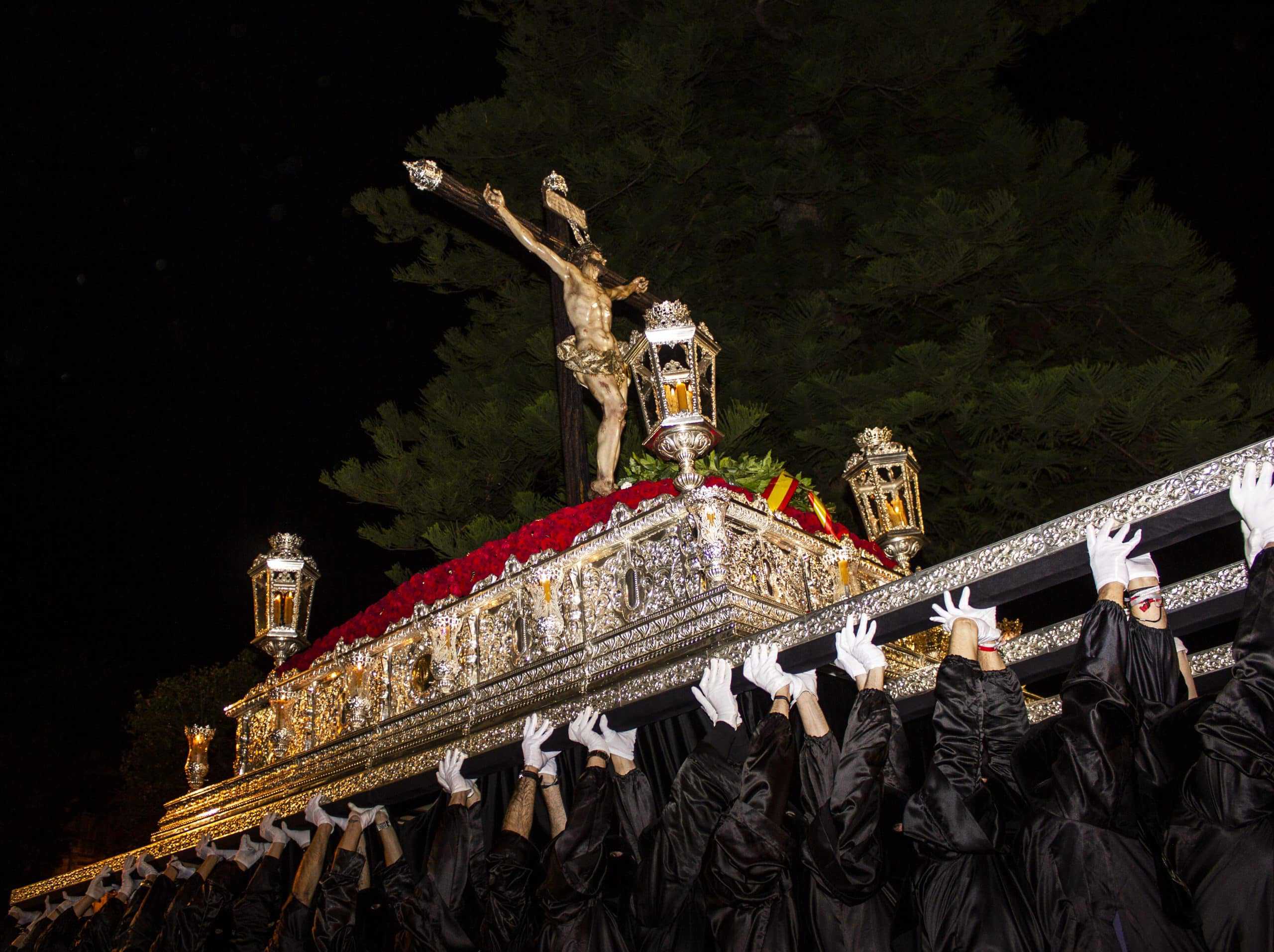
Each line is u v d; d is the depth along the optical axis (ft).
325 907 16.52
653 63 38.68
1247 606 9.14
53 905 24.56
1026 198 37.88
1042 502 35.45
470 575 17.81
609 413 19.43
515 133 41.06
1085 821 9.53
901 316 38.47
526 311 41.45
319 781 18.92
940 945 10.44
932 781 10.71
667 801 14.67
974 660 11.10
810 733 12.15
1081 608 31.63
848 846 10.89
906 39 39.73
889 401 33.47
